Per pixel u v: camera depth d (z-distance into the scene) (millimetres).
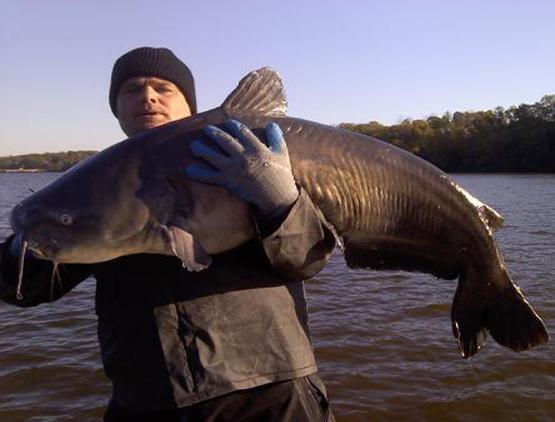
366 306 9500
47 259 2551
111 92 3199
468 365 6770
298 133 2670
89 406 5973
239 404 2422
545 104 83750
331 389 6211
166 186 2469
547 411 5684
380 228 2883
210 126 2420
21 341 8047
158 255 2543
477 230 3094
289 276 2441
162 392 2412
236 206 2408
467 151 77688
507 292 3145
